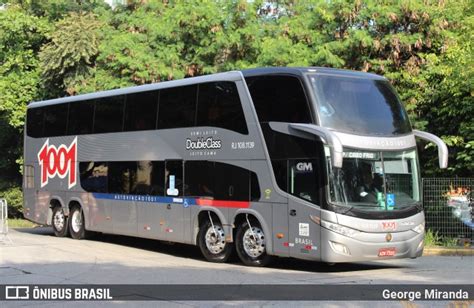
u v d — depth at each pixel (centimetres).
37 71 3173
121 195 1761
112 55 2453
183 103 1571
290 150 1290
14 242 1845
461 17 2159
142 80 2348
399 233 1280
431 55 2072
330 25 2216
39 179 2167
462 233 1859
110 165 1819
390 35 2078
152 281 1141
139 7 2745
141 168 1692
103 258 1498
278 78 1335
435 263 1505
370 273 1285
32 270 1279
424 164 2142
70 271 1268
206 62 2380
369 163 1271
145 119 1692
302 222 1256
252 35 2255
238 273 1260
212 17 2300
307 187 1253
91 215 1900
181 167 1555
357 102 1302
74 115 2012
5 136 3438
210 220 1468
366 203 1252
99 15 2991
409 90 2092
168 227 1585
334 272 1301
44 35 3198
